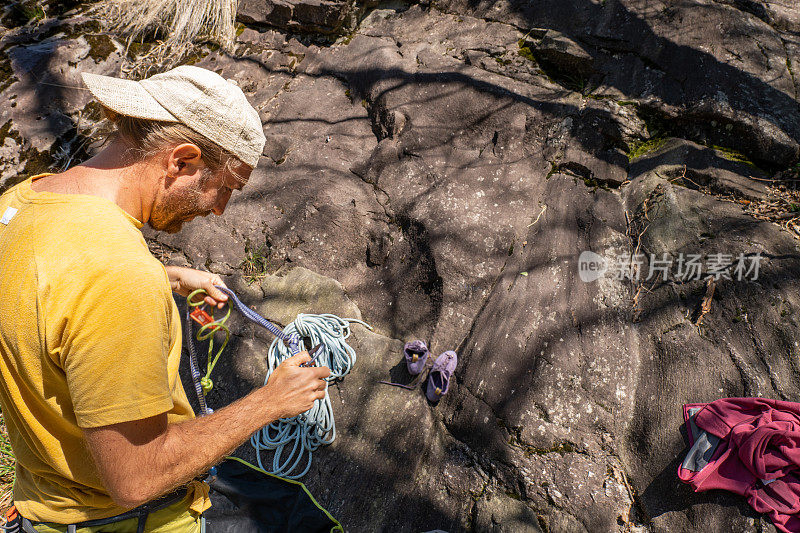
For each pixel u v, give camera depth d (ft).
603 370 9.26
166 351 3.97
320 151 12.34
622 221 10.82
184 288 6.80
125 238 3.98
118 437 3.79
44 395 4.03
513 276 10.25
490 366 9.39
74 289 3.69
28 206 4.11
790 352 8.87
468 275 10.37
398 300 10.64
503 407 9.07
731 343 9.14
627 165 11.46
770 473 7.48
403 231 11.18
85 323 3.65
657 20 12.53
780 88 11.50
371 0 14.46
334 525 7.72
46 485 4.73
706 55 11.93
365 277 11.05
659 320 9.63
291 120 12.94
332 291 10.79
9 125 12.64
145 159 4.32
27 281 3.80
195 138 4.39
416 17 14.32
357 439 9.08
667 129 11.82
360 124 12.73
